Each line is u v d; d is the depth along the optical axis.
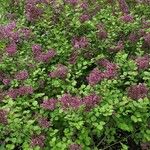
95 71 0.56
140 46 0.65
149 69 0.56
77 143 0.49
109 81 0.54
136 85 0.54
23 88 0.56
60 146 0.48
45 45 0.71
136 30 0.71
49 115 0.54
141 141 0.54
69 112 0.51
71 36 0.71
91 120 0.49
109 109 0.50
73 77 0.59
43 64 0.64
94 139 0.54
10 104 0.52
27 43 0.71
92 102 0.50
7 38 0.71
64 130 0.50
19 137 0.49
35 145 0.48
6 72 0.63
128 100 0.51
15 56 0.66
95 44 0.67
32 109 0.54
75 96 0.53
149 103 0.53
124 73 0.55
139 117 0.51
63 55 0.65
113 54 0.66
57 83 0.58
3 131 0.49
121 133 0.57
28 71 0.63
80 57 0.64
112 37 0.69
